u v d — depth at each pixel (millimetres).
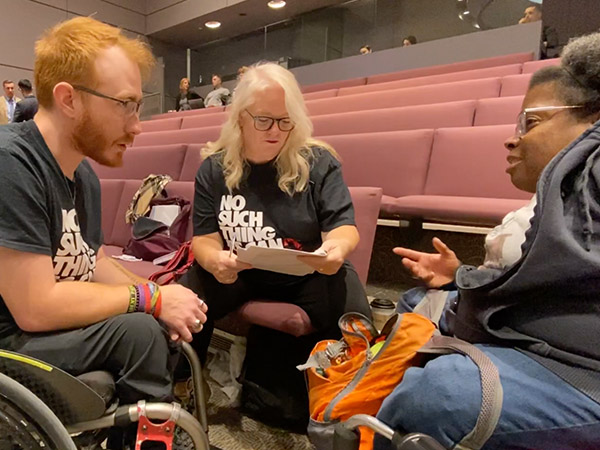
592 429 593
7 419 645
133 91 818
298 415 1294
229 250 1356
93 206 1012
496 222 1582
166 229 1990
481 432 613
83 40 780
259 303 1297
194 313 854
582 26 4969
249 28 8250
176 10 8070
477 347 727
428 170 2102
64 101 786
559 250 634
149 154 2723
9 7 6785
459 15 5688
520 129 854
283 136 1250
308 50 7277
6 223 712
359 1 6625
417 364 861
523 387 627
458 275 835
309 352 1292
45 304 737
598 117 771
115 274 1036
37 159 774
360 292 1265
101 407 721
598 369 622
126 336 768
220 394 1501
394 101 3166
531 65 3260
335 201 1267
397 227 2090
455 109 2414
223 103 6766
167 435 748
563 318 657
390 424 714
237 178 1297
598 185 648
